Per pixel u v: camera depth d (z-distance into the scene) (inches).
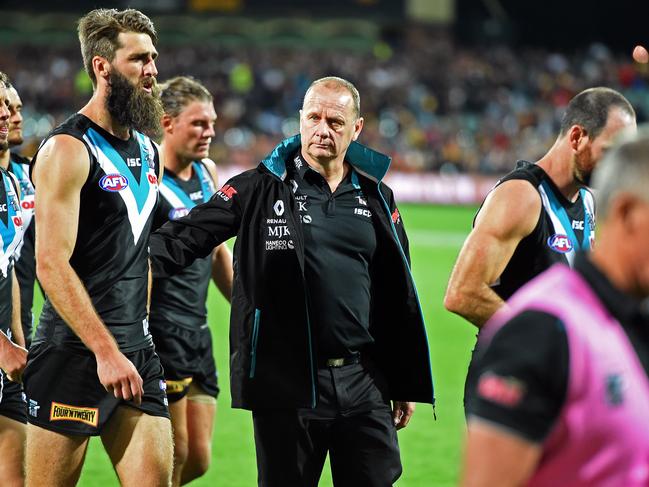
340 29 6692.9
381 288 642.8
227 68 5826.8
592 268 314.0
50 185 576.1
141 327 618.8
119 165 607.2
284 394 602.5
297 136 641.6
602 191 312.8
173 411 792.3
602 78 5895.7
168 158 805.2
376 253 637.3
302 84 5561.0
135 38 601.3
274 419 612.4
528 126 5206.7
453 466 989.2
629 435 301.3
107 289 603.2
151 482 597.3
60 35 6491.1
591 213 605.3
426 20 6683.1
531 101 5698.8
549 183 584.4
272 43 6688.0
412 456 1024.2
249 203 625.0
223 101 5344.5
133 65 601.0
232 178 641.0
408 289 631.8
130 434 602.5
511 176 583.8
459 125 5270.7
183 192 807.1
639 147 305.1
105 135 606.2
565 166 581.9
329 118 614.5
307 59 6097.4
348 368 620.7
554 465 308.3
